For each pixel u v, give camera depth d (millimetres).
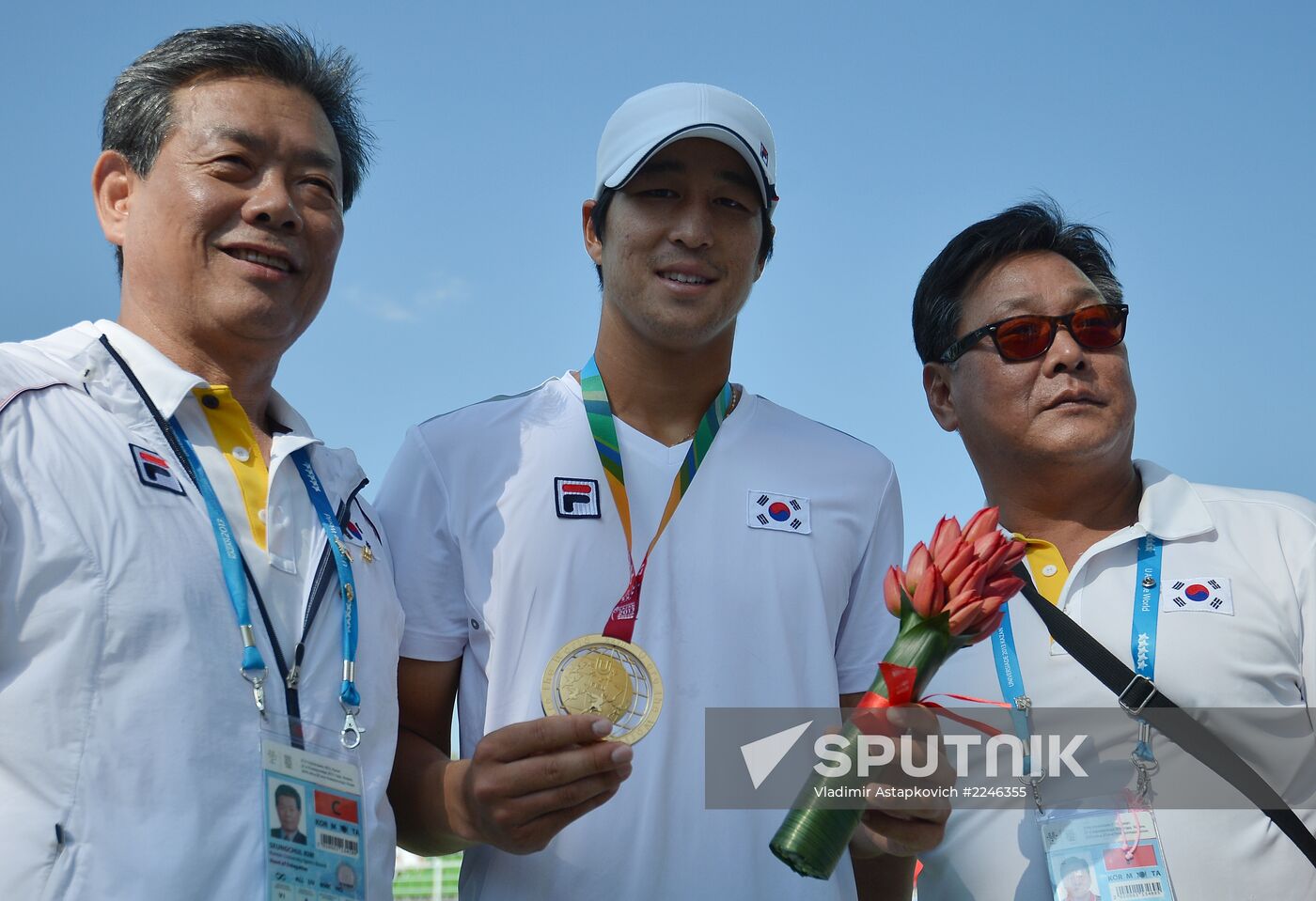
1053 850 3170
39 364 2527
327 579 2736
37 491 2320
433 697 3158
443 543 3182
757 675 3080
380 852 2592
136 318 2793
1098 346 3617
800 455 3387
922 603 2555
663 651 3035
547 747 2461
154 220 2736
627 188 3189
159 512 2459
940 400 4074
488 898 2893
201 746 2326
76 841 2162
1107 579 3504
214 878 2256
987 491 3898
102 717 2250
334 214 2934
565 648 2752
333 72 3057
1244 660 3279
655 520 3189
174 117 2771
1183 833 3158
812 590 3195
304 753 2477
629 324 3264
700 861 2896
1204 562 3439
